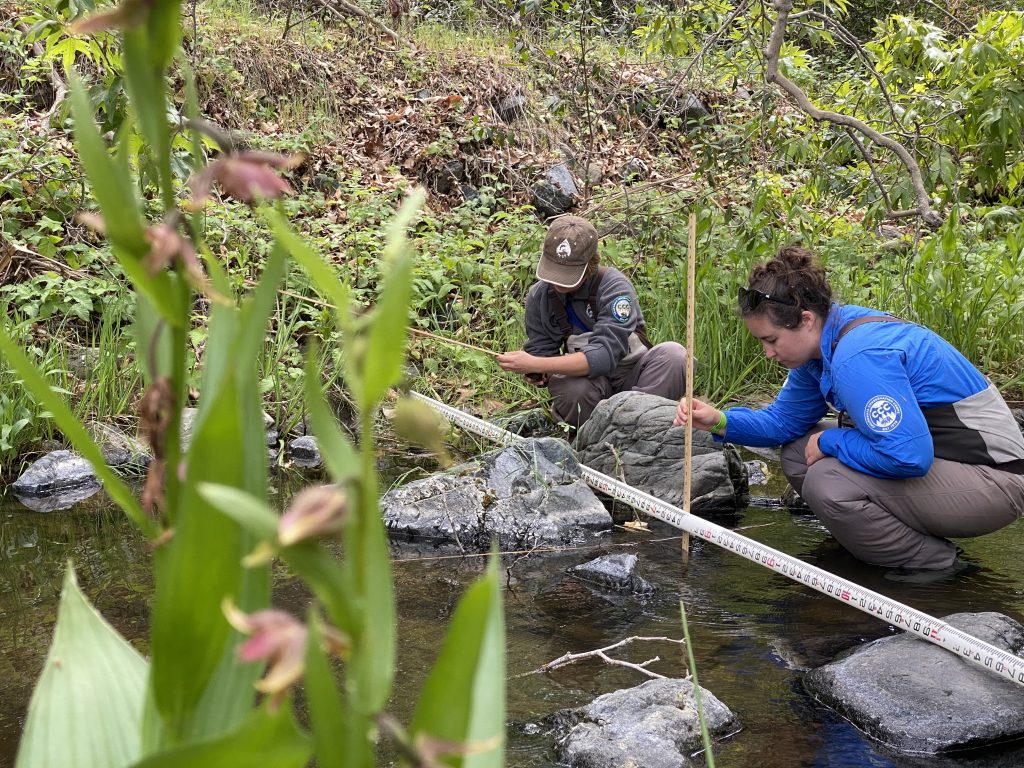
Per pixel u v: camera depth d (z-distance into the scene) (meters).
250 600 0.77
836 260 6.82
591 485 4.45
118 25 0.65
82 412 4.89
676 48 6.73
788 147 6.40
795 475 4.17
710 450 4.55
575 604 3.31
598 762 2.25
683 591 3.43
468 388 5.80
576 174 9.10
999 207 6.14
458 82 9.51
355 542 0.60
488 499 4.14
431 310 6.64
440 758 0.67
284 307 5.89
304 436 5.11
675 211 6.95
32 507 4.15
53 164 6.15
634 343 5.05
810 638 3.02
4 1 7.40
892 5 12.45
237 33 8.80
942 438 3.64
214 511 0.70
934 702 2.53
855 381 3.56
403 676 2.70
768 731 2.48
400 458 4.93
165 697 0.75
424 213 7.52
